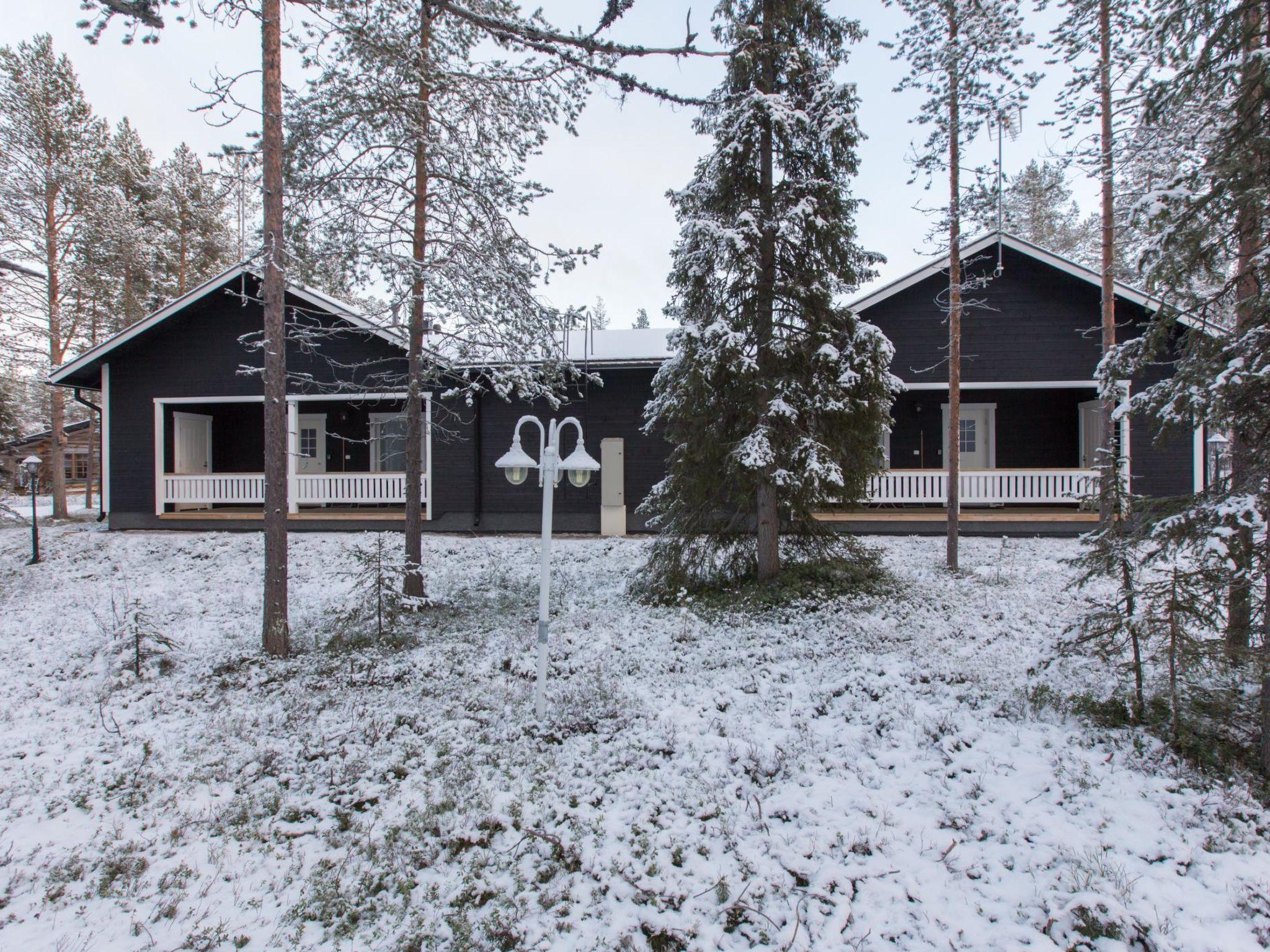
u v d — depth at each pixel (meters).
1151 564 4.51
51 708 6.10
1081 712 4.85
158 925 3.22
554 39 5.18
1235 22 4.31
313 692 6.13
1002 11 8.53
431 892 3.42
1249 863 3.35
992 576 9.27
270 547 7.01
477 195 8.12
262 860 3.73
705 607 8.03
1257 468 3.99
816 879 3.41
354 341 14.48
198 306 14.84
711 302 8.09
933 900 3.24
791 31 7.65
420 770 4.65
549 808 4.12
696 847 3.71
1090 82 9.16
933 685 5.63
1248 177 4.03
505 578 10.13
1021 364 13.03
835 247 7.55
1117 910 3.06
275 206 6.71
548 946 3.05
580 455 5.33
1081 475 13.05
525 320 8.67
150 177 23.25
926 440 15.04
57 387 17.05
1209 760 4.20
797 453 7.48
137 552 12.84
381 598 7.50
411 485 8.73
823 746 4.76
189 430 16.08
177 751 5.09
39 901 3.41
